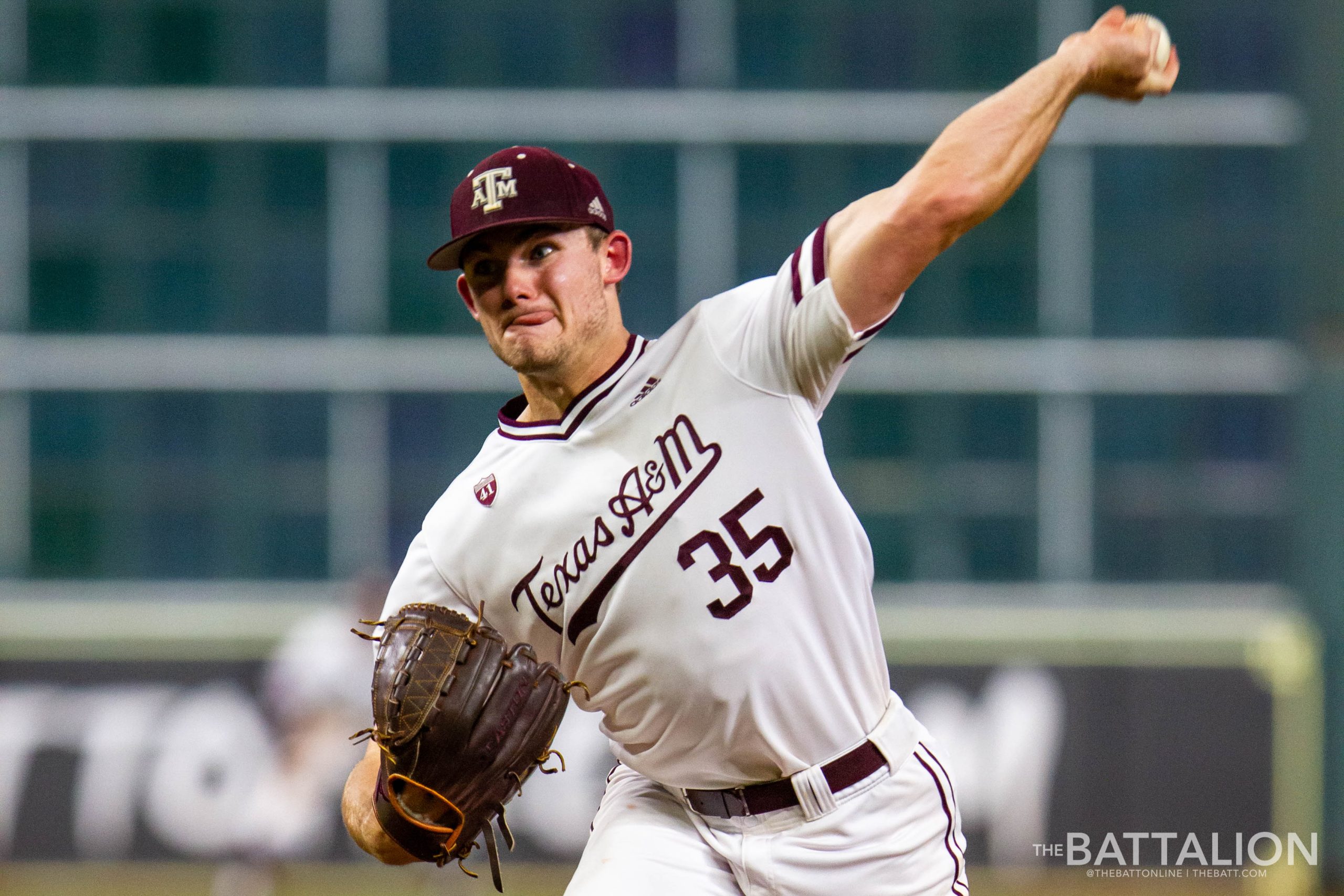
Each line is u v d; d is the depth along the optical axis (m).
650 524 8.99
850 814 9.57
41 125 30.77
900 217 8.27
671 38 31.00
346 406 30.70
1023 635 28.36
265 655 28.88
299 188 30.94
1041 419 30.38
